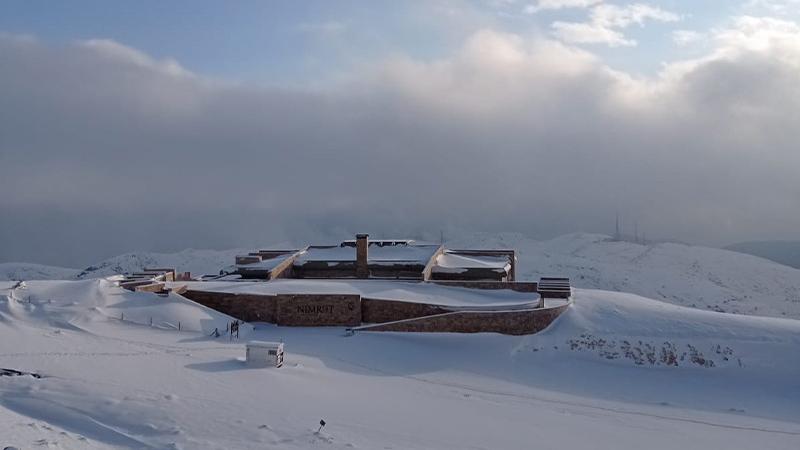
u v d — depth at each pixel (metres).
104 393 26.80
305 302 48.50
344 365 38.78
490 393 36.03
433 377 38.75
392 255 67.25
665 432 30.66
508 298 53.66
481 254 77.88
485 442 25.48
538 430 28.38
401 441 24.36
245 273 60.28
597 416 32.72
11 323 40.56
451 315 46.53
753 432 32.41
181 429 23.45
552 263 184.12
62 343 36.41
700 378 42.16
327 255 68.19
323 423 24.27
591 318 49.56
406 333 46.09
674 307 54.94
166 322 44.28
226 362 34.84
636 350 45.00
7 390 26.62
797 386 41.56
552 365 42.81
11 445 19.16
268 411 26.41
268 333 46.25
